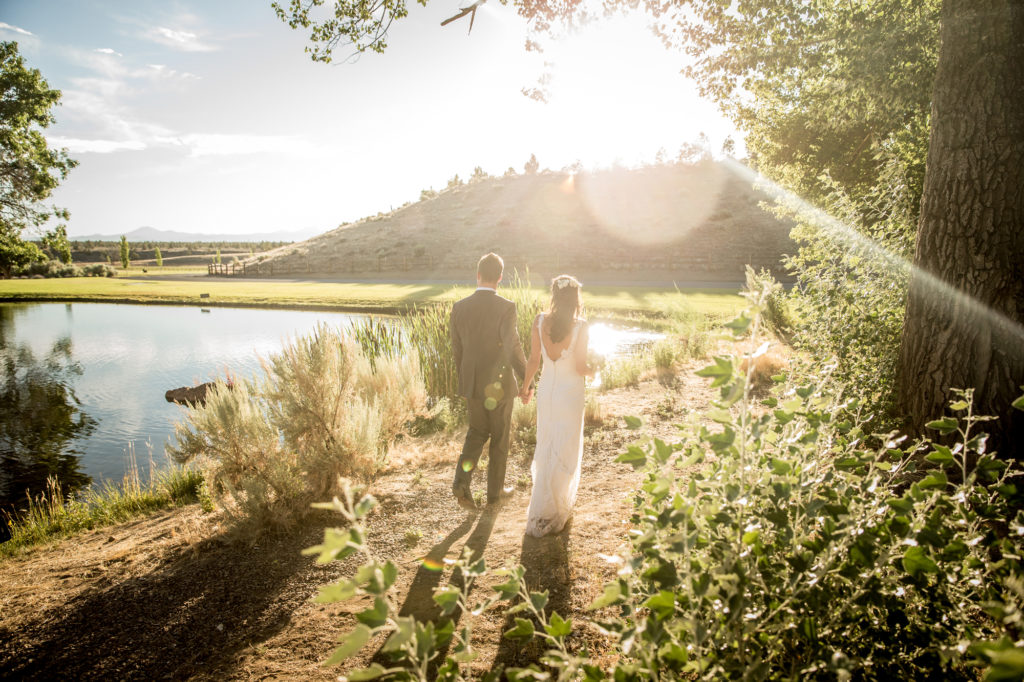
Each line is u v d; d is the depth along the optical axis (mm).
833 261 6254
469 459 4629
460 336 4594
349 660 2832
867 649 2053
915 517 2148
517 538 3994
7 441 9742
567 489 3979
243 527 4227
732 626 1751
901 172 6367
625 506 4391
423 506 4723
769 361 8359
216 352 17828
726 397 1782
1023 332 3816
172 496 6109
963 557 2016
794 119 13086
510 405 4664
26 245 29500
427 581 3494
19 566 4434
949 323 4078
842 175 12383
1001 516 2252
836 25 9422
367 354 8906
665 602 1623
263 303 30344
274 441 4738
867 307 5578
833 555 1902
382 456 5609
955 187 4035
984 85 3871
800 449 2109
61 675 2895
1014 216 3828
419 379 6824
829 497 2043
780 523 2035
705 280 38312
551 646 2727
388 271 54750
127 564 4082
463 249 58219
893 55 8758
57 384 14312
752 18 8930
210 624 3252
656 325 17641
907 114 9602
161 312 30016
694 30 8523
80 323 26406
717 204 59750
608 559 1893
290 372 4770
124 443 9562
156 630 3223
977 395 3945
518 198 72250
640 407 7664
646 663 1550
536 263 50500
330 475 4691
